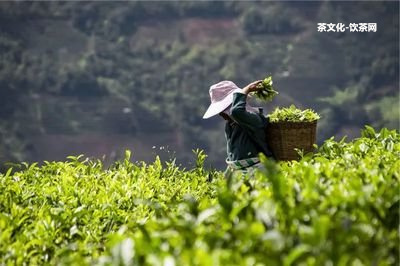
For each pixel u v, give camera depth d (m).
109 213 17.78
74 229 15.60
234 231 11.27
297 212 11.68
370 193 12.23
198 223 11.92
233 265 10.35
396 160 16.61
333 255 10.49
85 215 17.16
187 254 10.48
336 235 10.98
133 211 18.58
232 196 12.53
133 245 11.53
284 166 16.55
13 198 18.52
